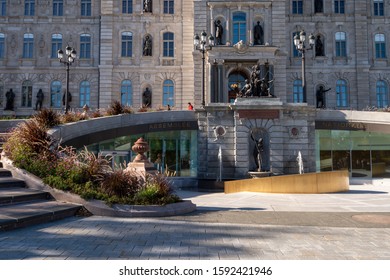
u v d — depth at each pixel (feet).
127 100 147.54
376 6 154.92
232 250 25.79
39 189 41.57
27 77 150.92
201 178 91.15
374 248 26.68
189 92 146.41
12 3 153.38
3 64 150.71
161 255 24.26
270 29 136.77
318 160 102.99
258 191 69.87
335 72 150.61
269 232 31.81
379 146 102.01
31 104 150.41
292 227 34.09
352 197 60.80
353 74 150.61
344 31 152.56
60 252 24.40
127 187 41.91
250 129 90.99
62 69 151.02
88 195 39.04
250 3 135.44
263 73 131.03
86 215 38.04
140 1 150.00
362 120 100.99
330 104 149.59
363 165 102.53
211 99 130.31
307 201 54.80
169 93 147.64
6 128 70.69
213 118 91.97
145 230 31.89
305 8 153.17
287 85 149.69
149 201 40.22
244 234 30.91
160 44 148.87
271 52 130.93
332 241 28.73
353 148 103.19
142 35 149.18
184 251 25.34
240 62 134.00
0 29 151.94
